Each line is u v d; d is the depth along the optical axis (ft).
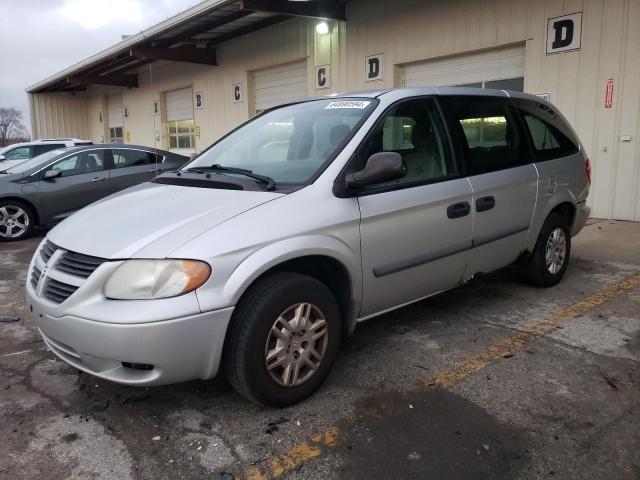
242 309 9.05
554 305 14.82
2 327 14.53
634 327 13.19
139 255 8.58
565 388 10.35
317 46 41.52
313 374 10.05
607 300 15.12
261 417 9.61
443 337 12.85
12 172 29.19
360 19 37.50
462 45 31.60
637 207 25.84
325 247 9.80
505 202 13.60
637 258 19.53
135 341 8.29
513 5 28.91
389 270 11.07
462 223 12.43
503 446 8.63
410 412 9.66
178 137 63.46
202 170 12.31
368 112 11.44
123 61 60.08
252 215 9.29
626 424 9.12
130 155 31.01
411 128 11.99
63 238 9.86
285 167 11.16
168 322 8.29
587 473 7.95
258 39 47.50
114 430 9.34
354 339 12.86
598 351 11.91
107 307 8.45
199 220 9.16
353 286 10.50
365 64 37.68
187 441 8.97
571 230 16.61
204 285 8.52
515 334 12.93
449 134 12.59
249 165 11.99
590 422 9.21
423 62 34.55
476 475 7.98
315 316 10.00
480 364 11.41
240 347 9.04
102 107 81.20
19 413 9.95
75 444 8.95
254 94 50.16
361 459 8.40
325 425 9.32
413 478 7.95
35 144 48.78
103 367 8.69
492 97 14.10
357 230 10.36
